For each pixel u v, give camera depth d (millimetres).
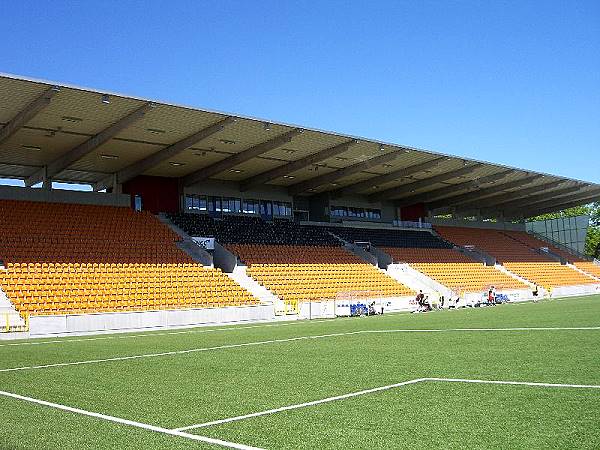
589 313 23344
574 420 6242
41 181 35406
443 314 28344
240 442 5840
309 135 31891
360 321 25438
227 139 31594
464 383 8602
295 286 34562
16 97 22875
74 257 28516
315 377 9742
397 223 53688
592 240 83938
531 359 10812
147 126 28344
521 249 59188
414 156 38750
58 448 5777
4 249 27078
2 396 8781
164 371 11000
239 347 15188
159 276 29578
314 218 49219
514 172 45781
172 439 6004
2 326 21469
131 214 35750
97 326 23203
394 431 6062
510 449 5305
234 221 41656
